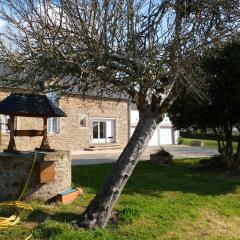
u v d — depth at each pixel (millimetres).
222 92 9312
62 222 5223
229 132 10672
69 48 5008
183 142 24547
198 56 6066
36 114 6355
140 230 5359
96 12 5000
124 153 5473
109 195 5312
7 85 5551
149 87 5516
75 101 17703
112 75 5367
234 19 5734
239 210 6914
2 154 6250
